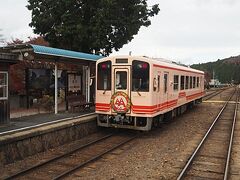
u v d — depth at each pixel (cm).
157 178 871
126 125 1437
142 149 1204
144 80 1388
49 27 2398
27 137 1069
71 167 967
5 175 881
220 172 939
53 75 1989
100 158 1073
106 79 1456
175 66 1789
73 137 1343
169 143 1308
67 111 1712
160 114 1558
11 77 1908
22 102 1895
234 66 15988
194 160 1063
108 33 2323
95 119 1528
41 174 896
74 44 2328
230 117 2167
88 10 2342
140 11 2420
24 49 1318
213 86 10238
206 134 1462
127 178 869
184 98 2059
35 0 2397
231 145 1245
